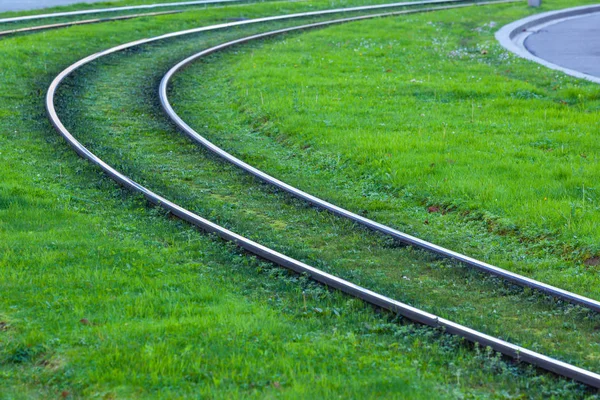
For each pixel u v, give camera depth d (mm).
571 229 16875
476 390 10977
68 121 25844
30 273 14016
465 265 15531
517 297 14336
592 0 63438
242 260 15594
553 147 23406
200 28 45844
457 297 14422
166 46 40719
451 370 11492
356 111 27703
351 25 47469
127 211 18391
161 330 11836
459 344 12312
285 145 24781
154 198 18672
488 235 17422
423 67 35531
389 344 12219
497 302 14195
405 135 24562
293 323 12773
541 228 17141
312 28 47625
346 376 10820
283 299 13867
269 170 22156
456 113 27703
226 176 21438
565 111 27828
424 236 17312
